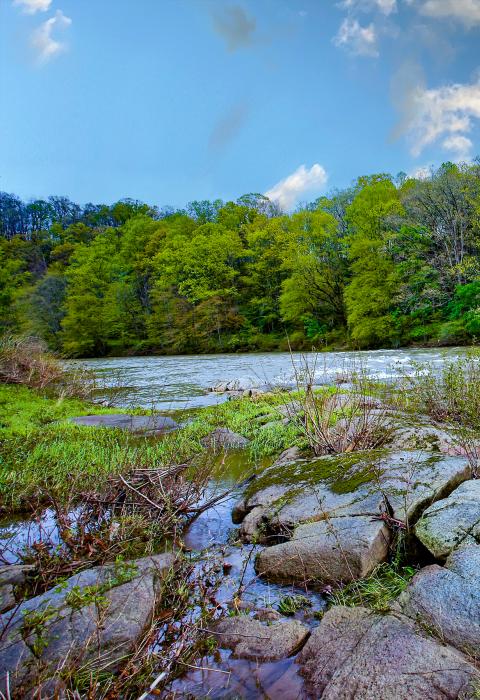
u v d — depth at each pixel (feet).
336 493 11.60
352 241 102.32
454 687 5.56
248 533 11.59
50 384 39.55
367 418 17.40
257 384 41.24
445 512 9.27
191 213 216.13
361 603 8.07
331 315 118.42
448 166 86.69
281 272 131.54
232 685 6.52
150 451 18.61
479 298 76.95
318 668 6.48
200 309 133.49
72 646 6.91
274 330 134.51
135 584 8.55
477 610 6.63
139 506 12.36
